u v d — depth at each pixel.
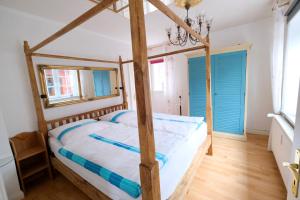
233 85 2.86
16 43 1.91
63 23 2.36
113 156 1.42
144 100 0.79
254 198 1.57
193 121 2.29
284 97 2.23
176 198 1.23
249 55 2.87
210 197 1.62
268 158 2.27
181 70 4.00
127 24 2.52
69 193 1.82
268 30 2.80
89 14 1.02
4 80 1.83
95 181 1.33
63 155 1.69
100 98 2.94
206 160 2.30
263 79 2.97
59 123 2.30
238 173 1.97
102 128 2.26
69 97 2.46
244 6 2.23
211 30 3.26
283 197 1.56
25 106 2.00
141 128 0.83
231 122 2.98
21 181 1.78
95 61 2.76
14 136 1.90
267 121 3.04
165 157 1.32
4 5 1.79
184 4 1.73
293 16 1.96
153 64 4.50
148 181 0.86
